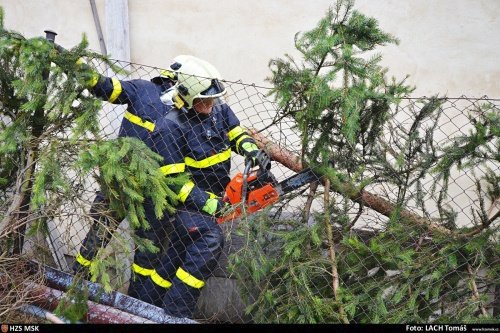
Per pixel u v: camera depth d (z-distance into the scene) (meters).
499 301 3.36
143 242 3.55
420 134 3.86
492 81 4.77
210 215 3.63
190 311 3.61
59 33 5.34
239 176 3.68
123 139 3.46
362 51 3.42
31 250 3.86
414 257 3.46
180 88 3.64
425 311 3.38
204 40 5.17
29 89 3.40
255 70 5.09
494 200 3.50
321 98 3.29
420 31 4.86
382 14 4.90
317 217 3.50
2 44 3.36
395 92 3.51
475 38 4.77
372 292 3.41
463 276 3.37
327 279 3.47
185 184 3.58
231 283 4.10
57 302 3.59
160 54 5.25
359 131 3.56
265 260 3.39
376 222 3.65
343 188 3.47
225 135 3.81
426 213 3.52
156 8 5.21
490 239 3.33
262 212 3.54
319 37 3.33
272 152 3.93
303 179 3.58
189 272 3.58
